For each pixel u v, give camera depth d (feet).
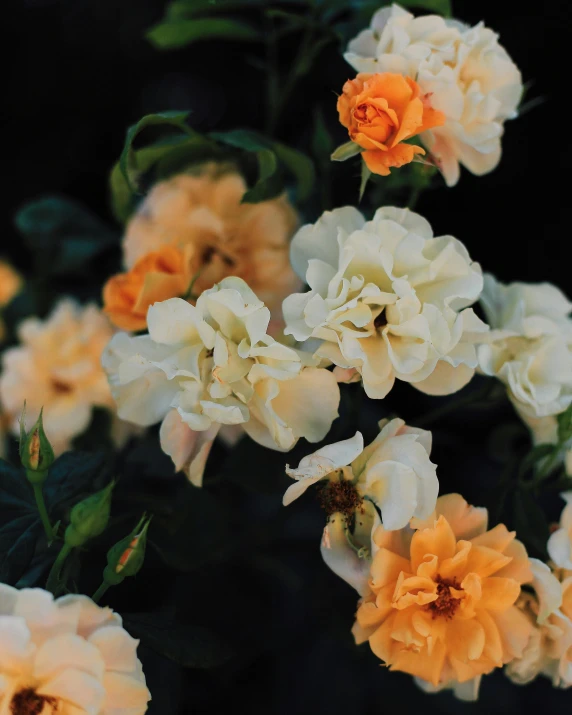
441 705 2.85
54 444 2.77
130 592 2.51
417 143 2.42
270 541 2.83
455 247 2.35
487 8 3.22
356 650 2.61
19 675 2.20
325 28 2.69
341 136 3.11
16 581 2.30
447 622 2.33
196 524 2.48
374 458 2.31
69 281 3.14
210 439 2.33
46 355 2.81
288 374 2.27
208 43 3.47
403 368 2.30
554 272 3.41
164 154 2.61
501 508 2.44
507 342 2.47
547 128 3.31
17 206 3.70
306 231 2.37
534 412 2.43
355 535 2.35
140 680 2.23
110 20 3.51
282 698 2.89
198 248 2.59
